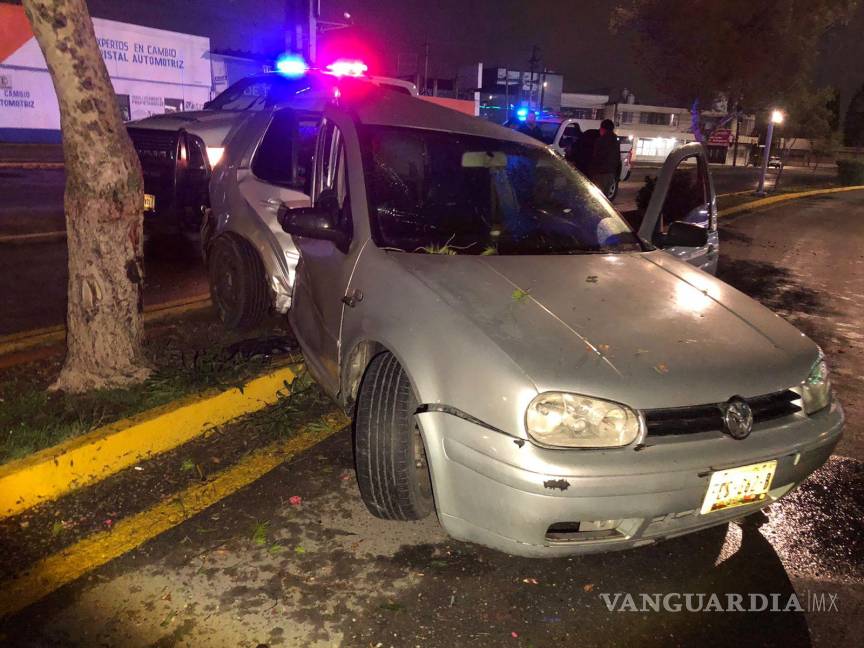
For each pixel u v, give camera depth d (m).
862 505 3.67
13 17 23.33
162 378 4.13
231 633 2.55
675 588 2.95
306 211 3.61
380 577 2.89
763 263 10.60
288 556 3.00
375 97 4.42
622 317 2.94
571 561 3.08
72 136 3.77
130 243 4.05
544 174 4.20
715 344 2.84
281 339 5.18
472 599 2.80
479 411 2.55
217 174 5.66
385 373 2.99
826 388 3.01
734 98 13.78
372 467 2.95
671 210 12.12
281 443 3.98
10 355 4.81
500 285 3.10
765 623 2.76
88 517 3.20
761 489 2.68
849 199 21.12
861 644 2.68
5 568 2.84
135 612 2.63
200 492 3.45
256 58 31.84
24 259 7.46
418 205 3.74
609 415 2.49
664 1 12.84
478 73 56.78
